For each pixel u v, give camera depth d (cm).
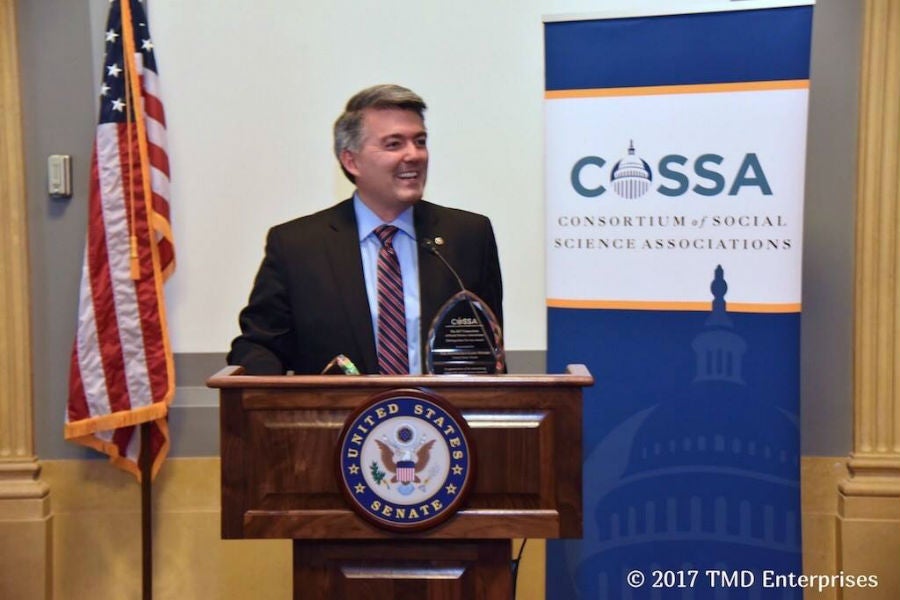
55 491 340
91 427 318
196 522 338
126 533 339
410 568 171
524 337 336
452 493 162
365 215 222
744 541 286
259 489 166
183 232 339
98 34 331
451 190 335
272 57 335
